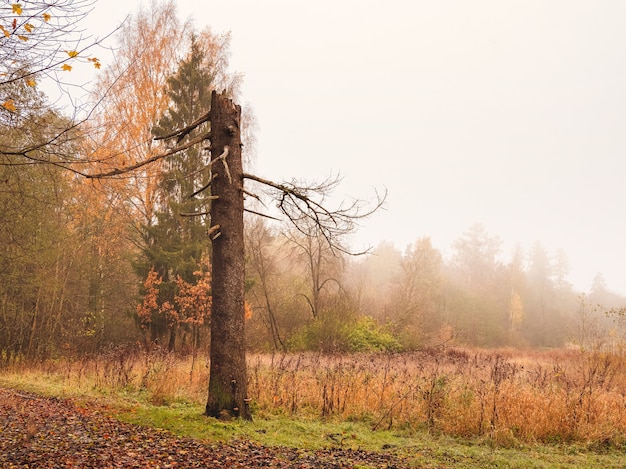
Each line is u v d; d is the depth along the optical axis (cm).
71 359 1888
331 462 704
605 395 1146
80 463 574
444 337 4278
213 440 744
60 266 2384
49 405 938
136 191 2373
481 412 967
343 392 1138
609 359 1930
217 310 905
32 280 2064
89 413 866
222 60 2650
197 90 2584
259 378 1252
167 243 2434
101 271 2634
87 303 2669
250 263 3266
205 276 2427
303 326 3200
